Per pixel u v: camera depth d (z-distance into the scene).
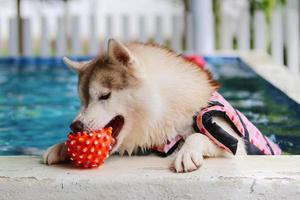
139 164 3.77
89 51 11.91
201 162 3.63
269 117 6.27
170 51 4.25
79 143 3.62
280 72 8.42
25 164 3.81
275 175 3.51
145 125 3.91
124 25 11.95
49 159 3.78
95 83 3.84
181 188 3.48
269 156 3.92
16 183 3.51
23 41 11.92
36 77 9.52
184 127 4.02
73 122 3.78
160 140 4.00
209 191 3.48
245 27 11.72
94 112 3.79
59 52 11.95
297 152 4.93
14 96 7.92
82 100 3.92
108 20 11.92
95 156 3.63
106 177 3.51
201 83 4.11
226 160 3.83
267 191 3.48
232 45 11.93
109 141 3.69
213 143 3.87
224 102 4.14
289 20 10.93
